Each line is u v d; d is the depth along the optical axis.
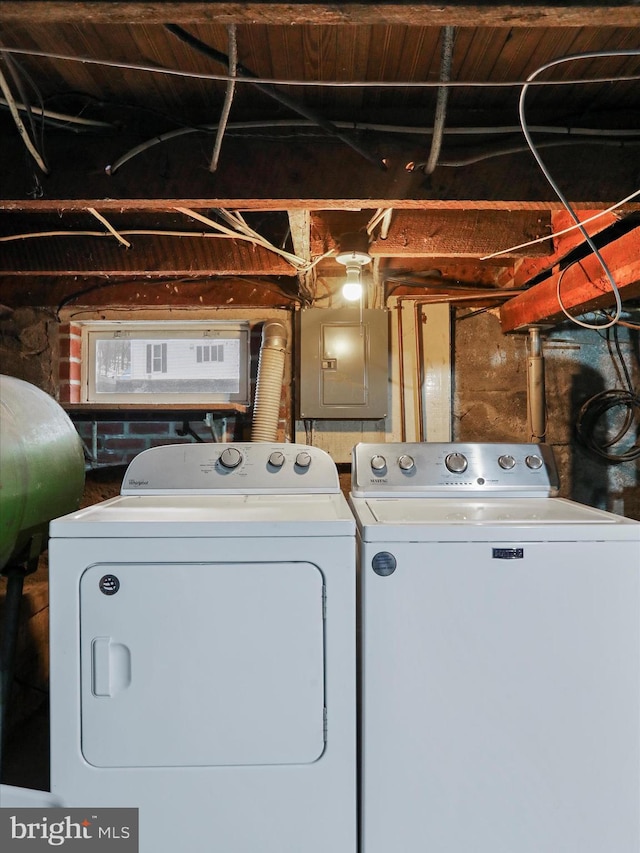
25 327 2.78
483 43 1.31
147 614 1.36
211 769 1.36
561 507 1.69
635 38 1.29
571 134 1.56
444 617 1.39
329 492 1.88
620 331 2.81
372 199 1.56
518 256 2.19
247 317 2.80
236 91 1.48
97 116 1.55
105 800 1.34
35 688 2.11
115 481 2.76
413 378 2.78
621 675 1.39
